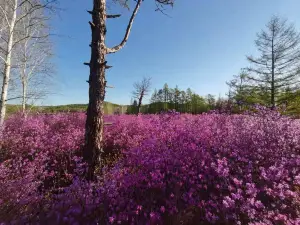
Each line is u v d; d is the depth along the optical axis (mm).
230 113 7938
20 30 9992
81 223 2943
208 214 3066
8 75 8648
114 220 2986
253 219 2779
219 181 3713
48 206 3320
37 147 6551
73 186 3328
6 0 8938
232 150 4707
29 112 11945
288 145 4574
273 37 21531
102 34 5023
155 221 3006
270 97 21703
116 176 3803
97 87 4887
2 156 6066
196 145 4996
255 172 3826
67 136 7395
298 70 20391
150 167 4219
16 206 3092
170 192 3691
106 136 8117
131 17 5562
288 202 2980
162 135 6297
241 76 25156
